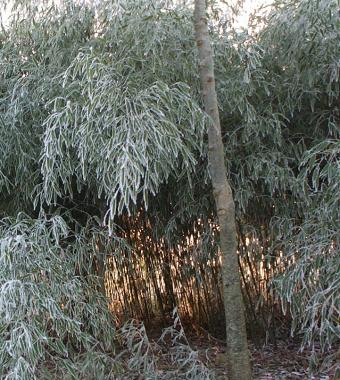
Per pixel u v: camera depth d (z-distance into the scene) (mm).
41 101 3436
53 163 3062
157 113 2898
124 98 2977
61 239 3496
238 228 3896
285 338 4273
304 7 3248
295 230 3520
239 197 3502
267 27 3570
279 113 3512
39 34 3590
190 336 4453
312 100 3459
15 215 3764
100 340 3330
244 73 3320
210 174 3174
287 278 3037
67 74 2975
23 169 3537
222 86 3445
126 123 2875
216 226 3814
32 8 3594
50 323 2979
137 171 2770
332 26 3215
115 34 3246
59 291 3053
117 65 3148
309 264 2996
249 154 3623
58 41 3486
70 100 3188
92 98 2926
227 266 2938
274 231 3654
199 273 4023
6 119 3467
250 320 4152
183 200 3717
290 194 3652
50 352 3035
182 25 3326
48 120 3041
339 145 3072
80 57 3092
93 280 3490
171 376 3186
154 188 3361
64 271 3195
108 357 3189
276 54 3572
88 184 3480
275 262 3740
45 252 3135
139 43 3195
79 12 3436
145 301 4539
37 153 3572
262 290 4012
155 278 4492
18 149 3508
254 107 3613
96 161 3043
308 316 2891
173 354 3406
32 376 2701
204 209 3764
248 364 2938
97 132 2936
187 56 3338
